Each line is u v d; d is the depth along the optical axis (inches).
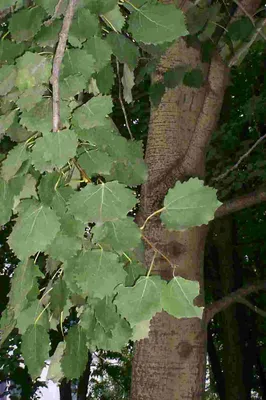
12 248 33.9
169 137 75.6
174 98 75.9
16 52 38.7
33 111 35.2
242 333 199.0
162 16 35.3
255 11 70.1
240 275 198.7
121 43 38.8
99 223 32.8
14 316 36.6
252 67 174.4
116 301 33.9
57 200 34.9
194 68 68.9
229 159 150.3
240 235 206.2
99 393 285.4
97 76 38.5
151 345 70.1
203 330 72.1
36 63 36.1
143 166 38.6
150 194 73.7
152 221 71.7
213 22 64.7
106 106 35.1
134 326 37.1
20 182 35.5
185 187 34.7
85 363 36.3
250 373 201.0
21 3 40.5
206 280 208.2
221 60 69.7
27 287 35.7
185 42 72.4
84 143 36.3
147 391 69.5
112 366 249.3
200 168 73.5
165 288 34.4
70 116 35.8
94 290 33.8
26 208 34.9
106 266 34.2
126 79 39.8
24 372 161.2
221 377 215.8
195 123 76.4
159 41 34.9
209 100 70.6
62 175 36.3
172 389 69.2
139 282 34.2
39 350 36.6
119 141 35.9
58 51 34.0
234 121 165.9
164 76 63.6
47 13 37.2
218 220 187.3
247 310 205.8
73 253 34.6
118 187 33.5
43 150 33.6
